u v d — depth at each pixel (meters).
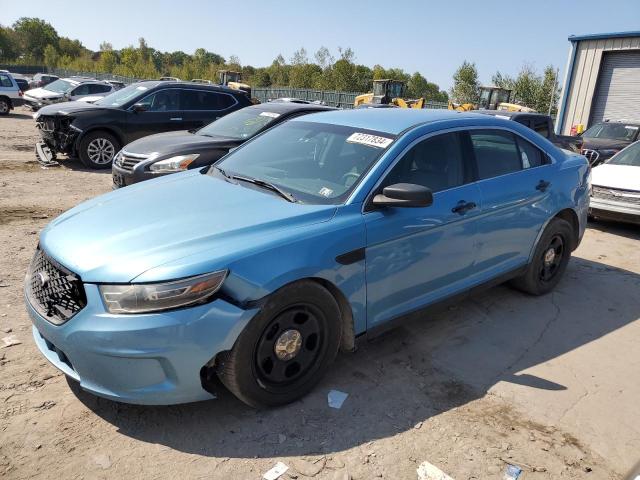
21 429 2.87
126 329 2.64
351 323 3.39
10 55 88.50
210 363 2.84
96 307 2.70
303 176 3.73
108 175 10.34
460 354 3.96
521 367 3.82
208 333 2.73
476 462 2.83
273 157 4.09
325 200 3.42
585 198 5.29
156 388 2.75
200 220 3.12
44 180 9.46
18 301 4.36
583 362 3.94
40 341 3.16
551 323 4.57
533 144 4.82
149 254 2.79
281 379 3.12
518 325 4.50
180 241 2.88
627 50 19.20
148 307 2.65
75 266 2.80
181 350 2.69
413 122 4.01
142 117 11.00
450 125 4.11
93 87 23.75
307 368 3.24
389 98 27.84
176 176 4.20
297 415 3.12
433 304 3.92
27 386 3.25
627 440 3.08
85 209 3.52
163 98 11.21
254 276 2.84
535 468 2.81
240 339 2.83
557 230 5.00
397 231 3.48
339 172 3.65
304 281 3.07
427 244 3.71
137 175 6.99
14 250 5.59
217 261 2.76
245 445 2.85
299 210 3.26
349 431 3.01
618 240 7.61
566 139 11.20
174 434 2.91
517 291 5.25
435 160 3.91
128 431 2.91
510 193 4.36
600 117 20.34
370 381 3.53
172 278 2.66
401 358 3.85
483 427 3.12
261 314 2.88
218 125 8.15
